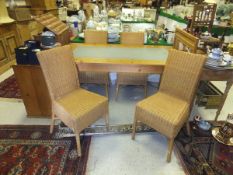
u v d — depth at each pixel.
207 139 1.93
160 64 1.83
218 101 2.41
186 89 1.72
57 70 1.69
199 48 2.20
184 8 3.52
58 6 4.66
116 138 1.94
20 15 3.64
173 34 2.62
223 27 3.31
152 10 3.51
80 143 1.83
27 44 1.98
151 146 1.86
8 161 1.67
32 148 1.80
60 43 2.11
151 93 2.78
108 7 4.28
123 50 2.20
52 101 1.75
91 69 1.86
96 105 1.71
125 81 2.44
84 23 2.97
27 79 1.93
